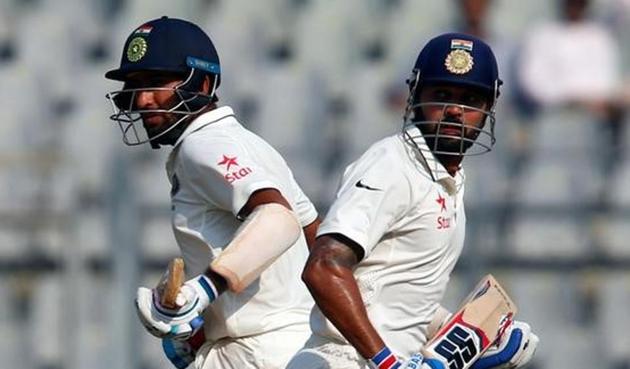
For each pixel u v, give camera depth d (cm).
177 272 1396
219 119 1542
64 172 3011
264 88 3152
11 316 3009
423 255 1473
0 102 3209
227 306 1541
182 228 1533
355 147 3025
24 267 2998
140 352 2923
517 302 2917
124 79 1561
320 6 3281
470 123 1491
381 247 1466
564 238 2931
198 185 1512
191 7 3312
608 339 2966
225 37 3234
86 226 2956
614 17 3117
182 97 1534
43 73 3247
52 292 2978
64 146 3139
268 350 1540
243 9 3284
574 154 2947
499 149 2917
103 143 3128
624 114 2992
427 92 1491
